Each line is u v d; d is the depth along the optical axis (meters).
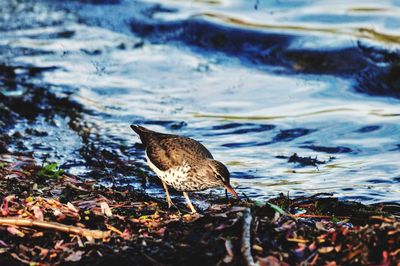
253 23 20.22
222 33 20.03
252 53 19.28
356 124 15.59
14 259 8.71
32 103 16.88
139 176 13.23
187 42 20.23
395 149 14.34
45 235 9.18
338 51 18.44
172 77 18.44
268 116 16.20
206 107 16.80
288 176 13.23
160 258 8.48
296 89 17.53
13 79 18.20
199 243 8.54
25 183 11.88
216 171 11.37
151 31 20.95
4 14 22.64
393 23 19.41
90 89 17.78
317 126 15.59
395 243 8.45
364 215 10.56
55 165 12.55
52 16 22.42
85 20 22.06
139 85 18.05
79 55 19.78
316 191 12.42
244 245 8.23
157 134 12.22
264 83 17.94
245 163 13.93
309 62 18.48
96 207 10.27
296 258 8.41
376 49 18.36
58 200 10.66
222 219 9.09
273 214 9.29
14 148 14.55
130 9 22.22
